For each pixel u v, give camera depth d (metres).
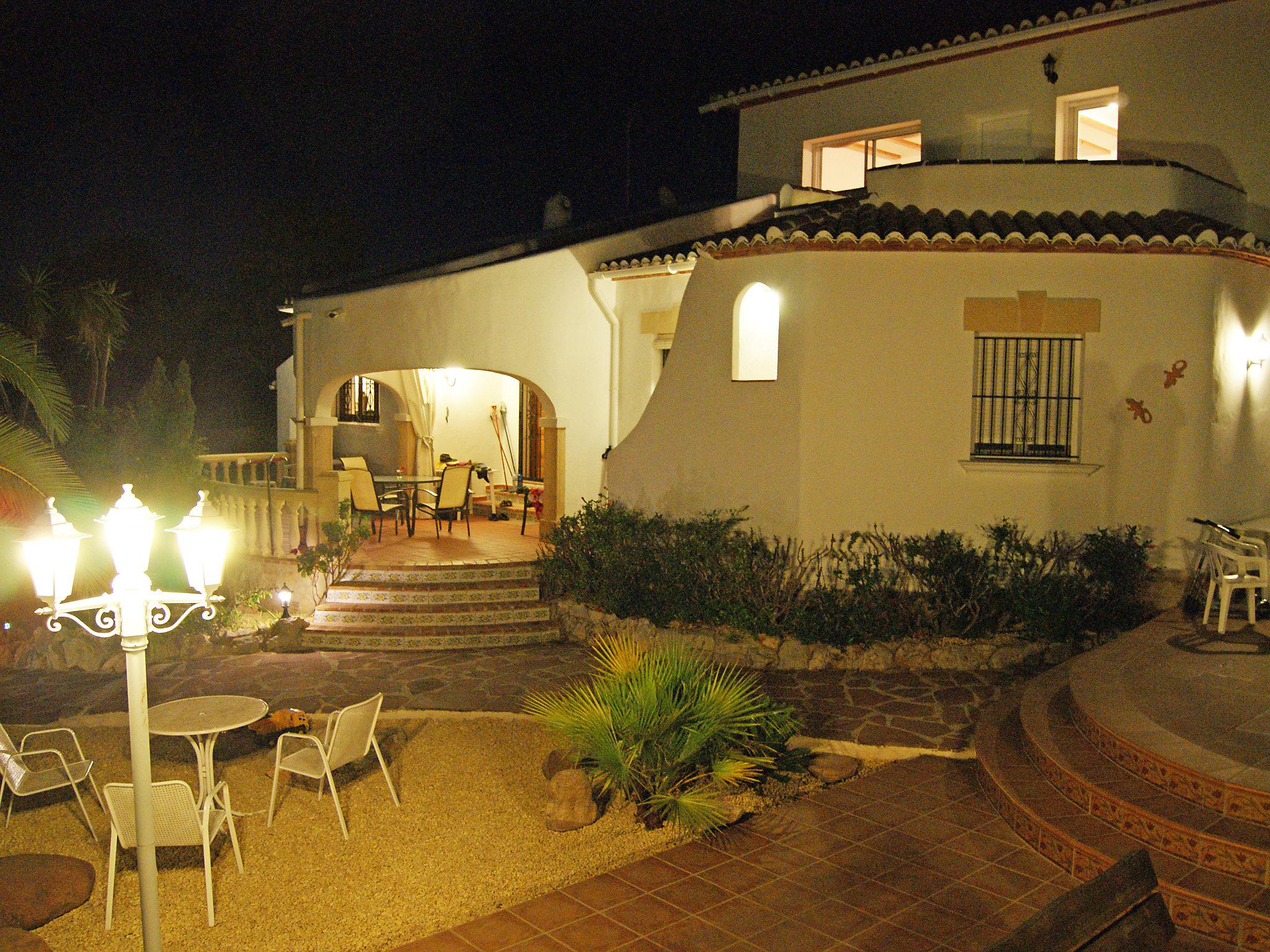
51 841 7.04
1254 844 5.67
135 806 4.87
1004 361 11.20
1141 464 11.03
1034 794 6.98
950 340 11.08
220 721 6.93
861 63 16.14
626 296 15.00
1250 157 13.27
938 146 15.73
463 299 14.95
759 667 10.57
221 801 7.18
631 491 12.97
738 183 18.12
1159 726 7.06
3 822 7.34
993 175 12.49
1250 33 13.14
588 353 15.27
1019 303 10.94
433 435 19.27
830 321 11.08
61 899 5.99
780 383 11.33
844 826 7.02
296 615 12.82
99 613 5.00
